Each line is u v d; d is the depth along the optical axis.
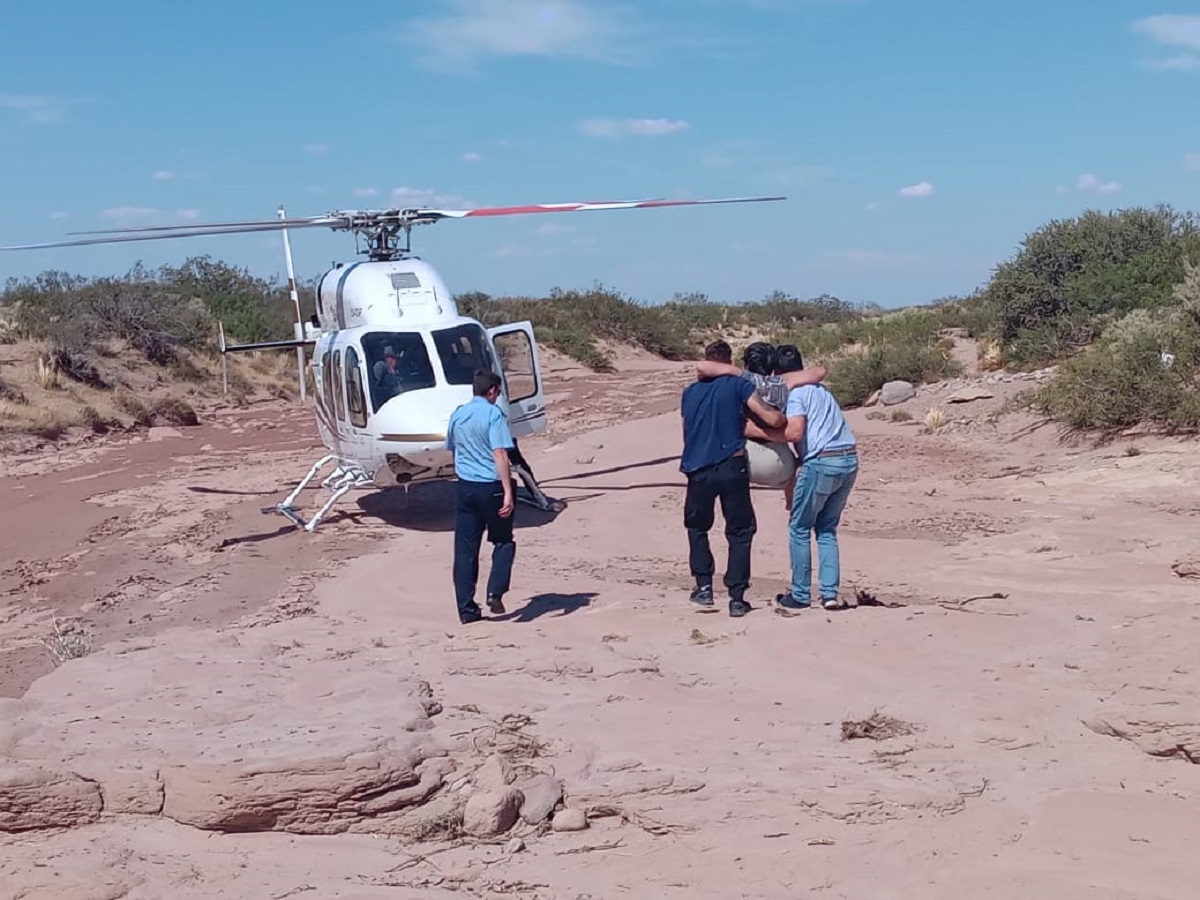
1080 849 5.25
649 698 7.32
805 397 9.27
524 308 54.53
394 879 5.40
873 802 5.68
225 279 45.62
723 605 9.82
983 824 5.50
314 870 5.53
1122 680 6.99
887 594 10.15
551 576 11.53
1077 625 8.49
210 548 14.97
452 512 16.16
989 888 4.94
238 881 5.41
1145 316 19.59
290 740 6.41
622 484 17.28
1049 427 19.02
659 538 13.41
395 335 14.88
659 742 6.53
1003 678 7.32
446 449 14.12
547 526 14.40
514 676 7.93
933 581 10.62
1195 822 5.44
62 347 32.91
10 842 5.99
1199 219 26.78
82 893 5.29
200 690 7.54
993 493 15.38
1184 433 16.88
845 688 7.34
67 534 17.53
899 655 7.93
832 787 5.83
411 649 8.77
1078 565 10.91
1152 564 10.77
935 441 20.23
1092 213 27.44
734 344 61.72
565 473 18.73
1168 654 7.39
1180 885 4.89
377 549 13.91
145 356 36.12
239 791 5.95
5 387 30.38
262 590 12.24
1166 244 25.66
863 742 6.46
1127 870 5.04
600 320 56.44
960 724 6.63
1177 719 6.16
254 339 41.34
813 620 8.92
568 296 58.47
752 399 9.13
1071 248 26.56
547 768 6.23
